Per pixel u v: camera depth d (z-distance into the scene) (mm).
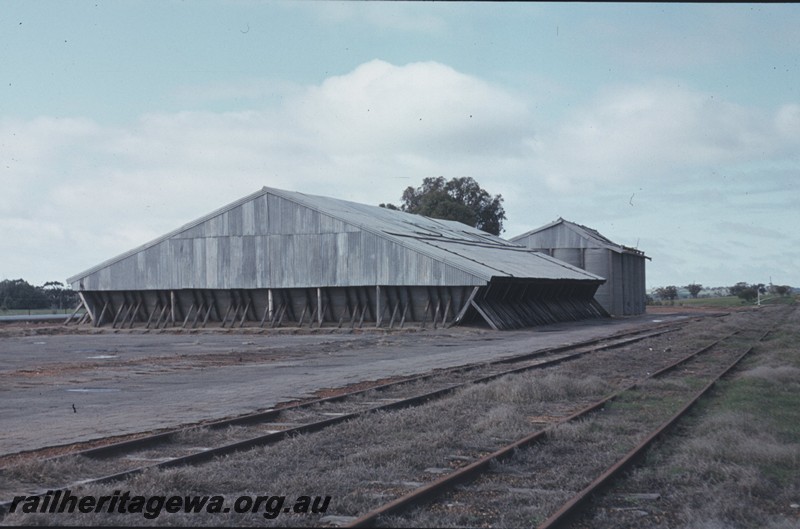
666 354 29875
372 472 10266
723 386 19844
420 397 17375
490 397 17797
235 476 9977
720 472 10133
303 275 52531
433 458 11141
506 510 8508
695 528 7801
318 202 55438
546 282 58406
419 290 50125
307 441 12227
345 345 37000
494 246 68250
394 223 59750
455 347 35125
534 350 32906
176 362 28453
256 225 53969
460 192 118500
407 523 7875
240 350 34469
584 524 8141
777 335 41594
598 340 38375
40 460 10375
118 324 57406
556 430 13008
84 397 18484
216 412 15875
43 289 110000
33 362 28875
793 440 12570
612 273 75625
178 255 55906
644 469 10438
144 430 13664
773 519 8281
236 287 54281
